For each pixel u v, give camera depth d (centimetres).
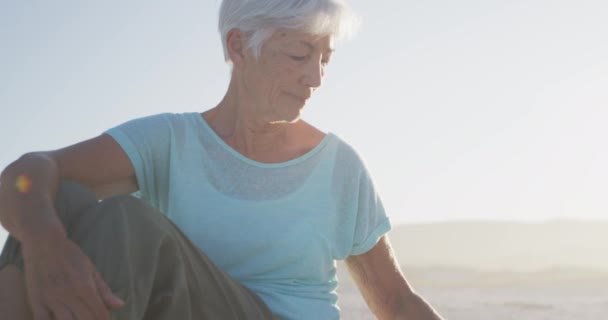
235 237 235
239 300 207
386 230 258
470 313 788
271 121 239
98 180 228
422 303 259
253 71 237
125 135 235
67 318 164
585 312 791
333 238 247
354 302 823
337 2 232
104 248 173
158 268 185
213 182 240
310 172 246
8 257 180
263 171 242
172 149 240
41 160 193
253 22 233
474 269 1480
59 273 167
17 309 172
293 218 239
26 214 178
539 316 766
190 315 190
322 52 237
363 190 254
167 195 242
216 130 248
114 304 166
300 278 240
